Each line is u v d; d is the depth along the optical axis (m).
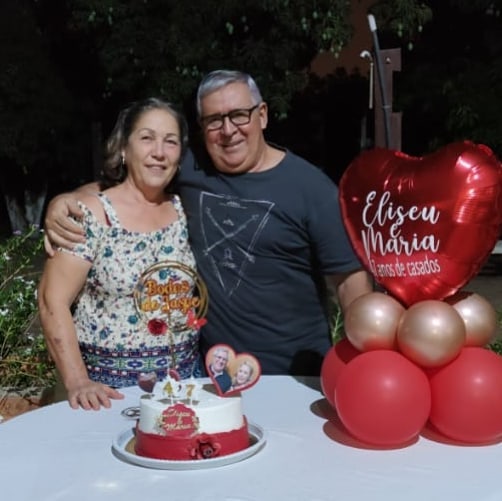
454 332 2.19
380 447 2.26
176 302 2.73
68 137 15.16
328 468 2.12
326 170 16.34
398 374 2.20
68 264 2.87
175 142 3.01
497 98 11.49
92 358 2.98
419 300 2.35
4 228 16.81
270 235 3.09
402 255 2.34
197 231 3.17
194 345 3.10
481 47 12.44
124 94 13.38
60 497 1.97
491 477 2.07
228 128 3.01
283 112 10.38
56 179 16.36
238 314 3.16
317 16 9.88
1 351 4.52
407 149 13.20
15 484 2.05
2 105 13.66
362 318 2.30
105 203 2.96
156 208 3.09
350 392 2.22
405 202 2.34
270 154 3.17
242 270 3.13
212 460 2.12
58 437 2.37
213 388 2.35
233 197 3.11
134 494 1.98
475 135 11.50
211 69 10.23
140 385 2.34
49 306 2.83
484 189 2.23
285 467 2.13
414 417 2.19
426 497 1.95
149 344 2.95
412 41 12.39
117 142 3.05
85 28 11.00
